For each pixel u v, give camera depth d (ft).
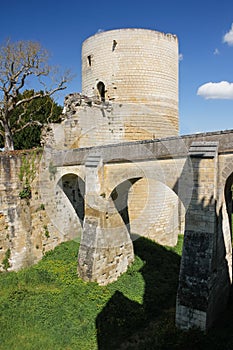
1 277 44.37
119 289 40.68
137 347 29.99
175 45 67.10
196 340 27.91
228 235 36.19
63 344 30.17
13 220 47.39
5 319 33.14
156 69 63.46
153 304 37.88
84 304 36.19
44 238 52.03
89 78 68.95
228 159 30.86
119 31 62.85
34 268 46.57
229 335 28.99
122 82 63.26
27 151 51.19
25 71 67.21
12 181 47.52
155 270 47.09
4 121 69.31
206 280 29.94
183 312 31.24
